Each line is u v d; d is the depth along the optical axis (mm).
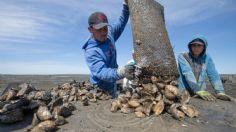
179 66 1913
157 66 1380
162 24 1495
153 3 1533
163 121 1226
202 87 1893
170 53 1436
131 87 1550
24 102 1529
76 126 1276
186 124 1229
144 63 1379
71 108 1440
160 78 1390
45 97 1604
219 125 1251
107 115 1336
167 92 1345
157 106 1278
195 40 1864
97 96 1670
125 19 1899
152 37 1414
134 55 1441
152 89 1355
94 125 1270
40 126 1233
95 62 1648
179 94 1356
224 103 1631
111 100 1614
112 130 1206
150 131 1168
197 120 1285
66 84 1975
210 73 1938
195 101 1607
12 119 1410
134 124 1227
